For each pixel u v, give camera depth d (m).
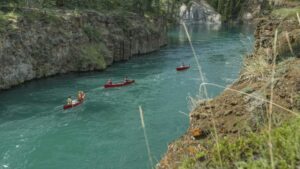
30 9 43.97
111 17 55.09
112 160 20.86
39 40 42.22
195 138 7.18
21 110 30.11
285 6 18.97
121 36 55.06
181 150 6.97
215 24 130.25
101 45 50.41
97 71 46.25
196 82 38.41
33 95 34.66
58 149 22.59
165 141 23.12
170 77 41.47
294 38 10.34
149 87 37.16
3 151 22.25
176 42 74.69
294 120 6.04
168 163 6.75
